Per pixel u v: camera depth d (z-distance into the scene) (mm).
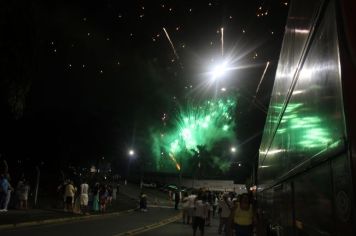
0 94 20484
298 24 4918
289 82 5734
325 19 3438
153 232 18953
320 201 3705
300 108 4730
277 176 7324
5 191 22234
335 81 3062
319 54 3703
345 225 2867
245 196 10133
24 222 18062
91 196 32875
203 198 16609
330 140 3238
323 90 3516
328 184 3375
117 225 21453
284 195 6301
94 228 19031
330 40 3238
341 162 2943
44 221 19781
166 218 29438
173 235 17922
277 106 7492
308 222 4305
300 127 4711
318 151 3709
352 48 2689
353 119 2684
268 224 9758
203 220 16344
